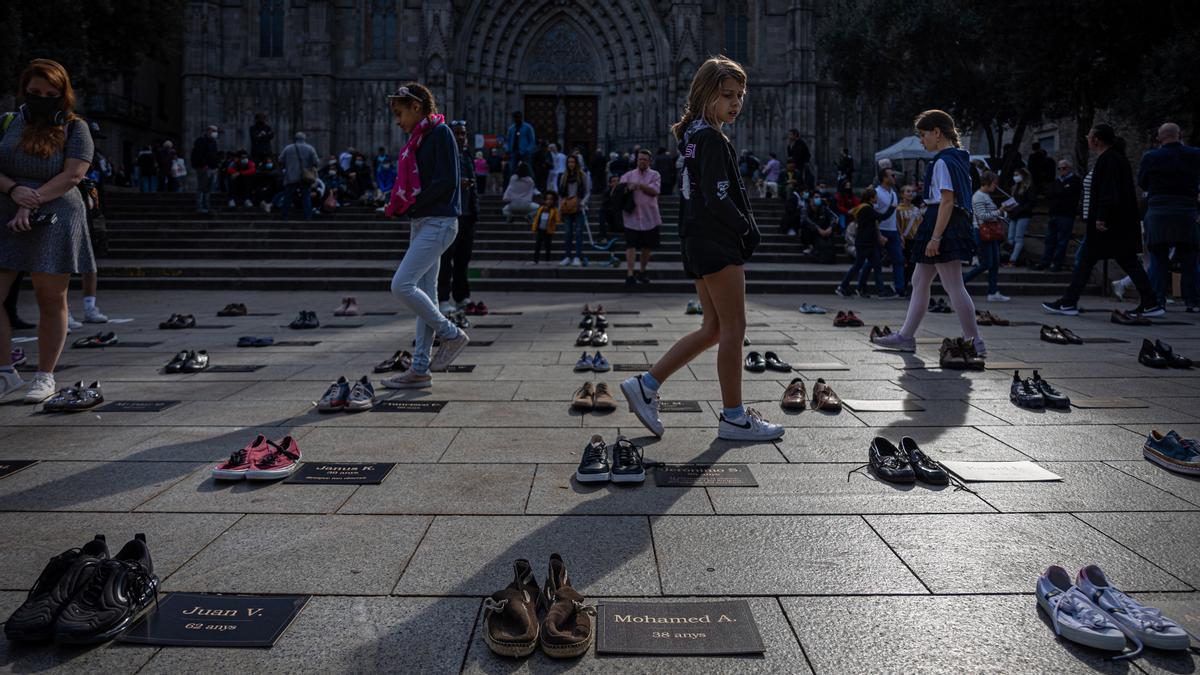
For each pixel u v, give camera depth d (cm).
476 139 3250
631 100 3738
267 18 3650
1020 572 259
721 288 397
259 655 209
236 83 3622
